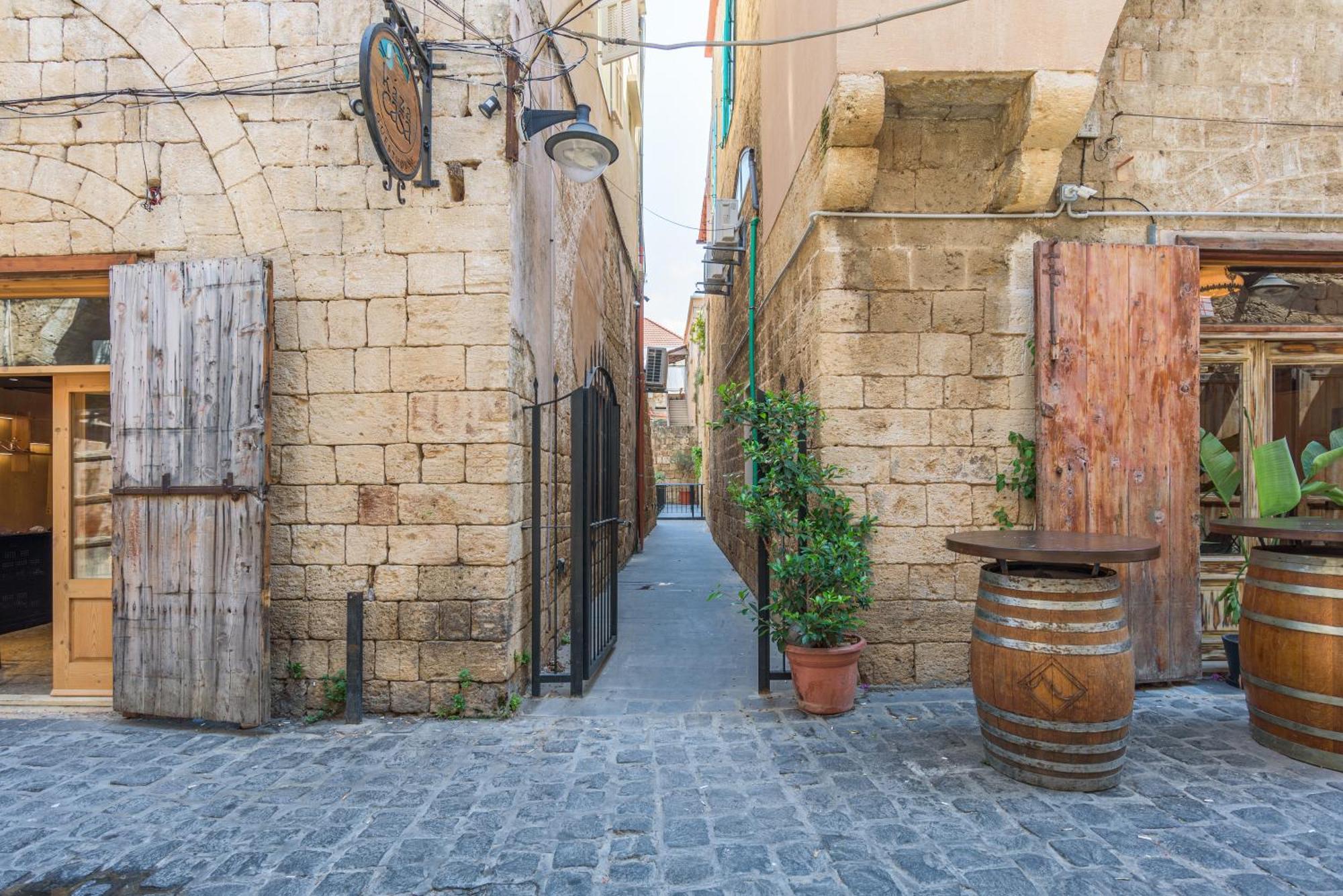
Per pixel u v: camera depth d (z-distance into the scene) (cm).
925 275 454
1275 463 443
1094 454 441
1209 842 264
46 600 664
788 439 425
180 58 430
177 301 405
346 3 423
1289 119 473
